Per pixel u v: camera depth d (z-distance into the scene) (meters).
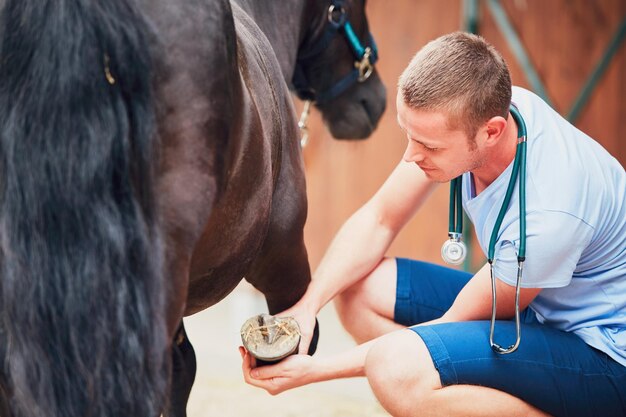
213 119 1.55
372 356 2.06
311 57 2.86
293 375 2.07
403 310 2.45
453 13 5.21
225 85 1.58
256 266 2.20
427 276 2.48
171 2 1.53
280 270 2.23
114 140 1.38
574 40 5.07
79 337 1.37
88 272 1.36
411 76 1.89
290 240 2.17
